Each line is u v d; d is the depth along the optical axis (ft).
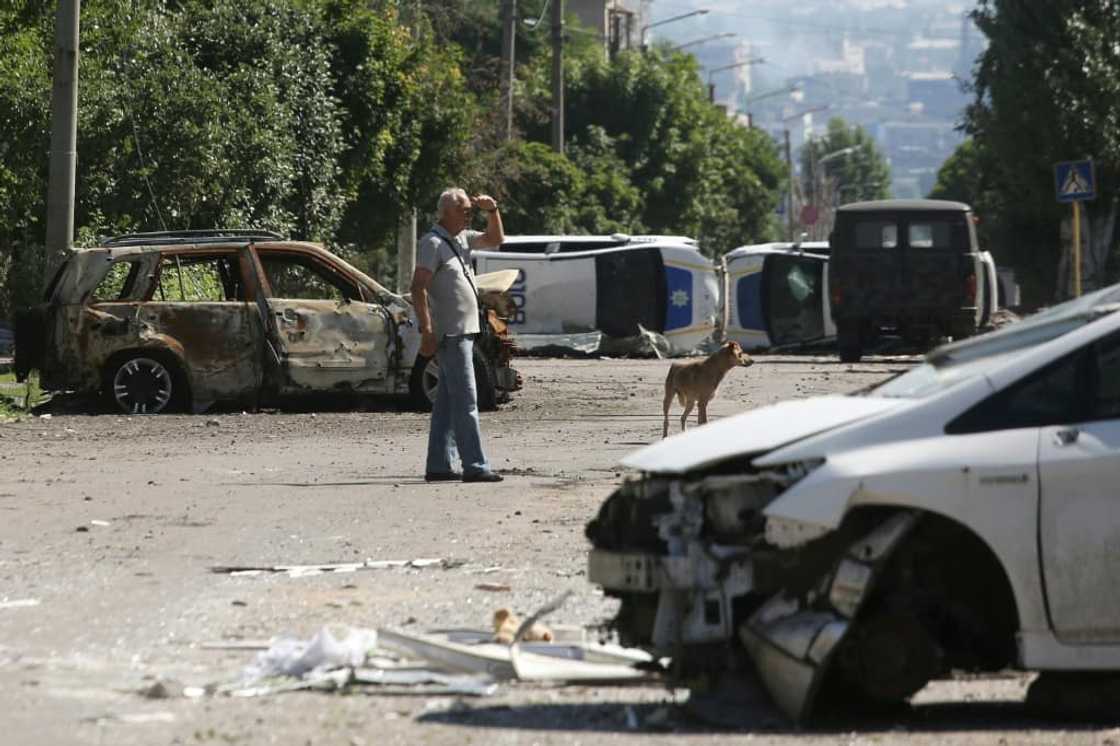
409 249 384.88
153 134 247.70
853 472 51.21
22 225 249.55
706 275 321.93
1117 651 52.31
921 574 53.57
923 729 51.44
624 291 319.47
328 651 57.26
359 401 172.65
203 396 165.78
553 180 466.29
